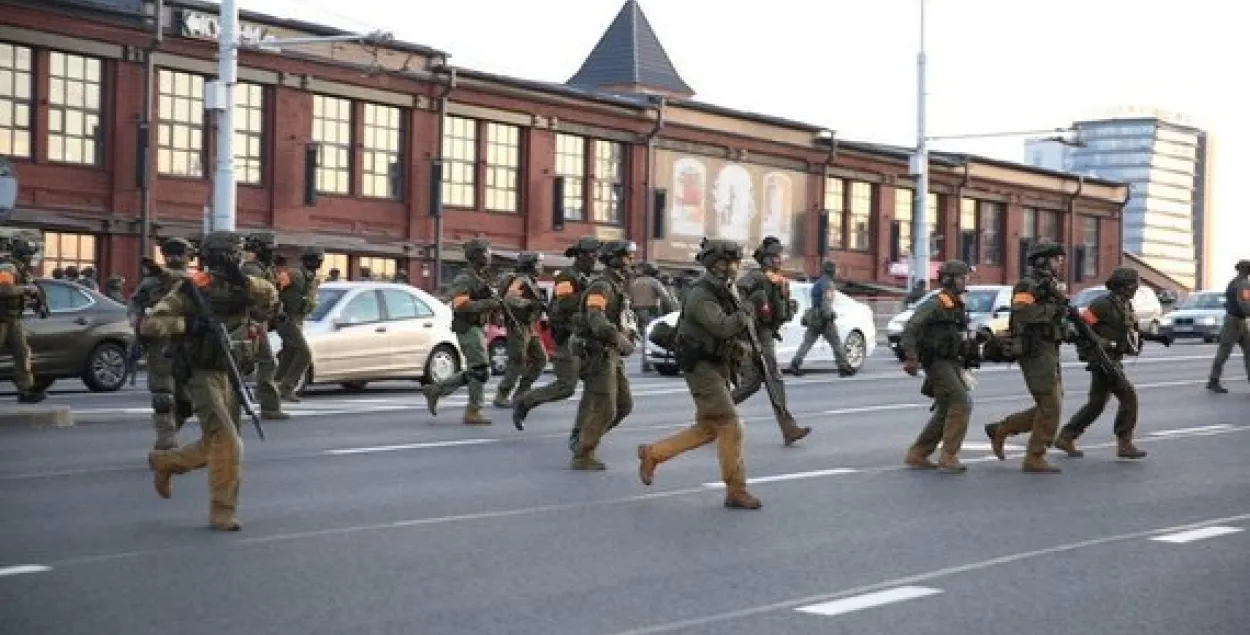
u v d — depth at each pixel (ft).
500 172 152.76
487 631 24.86
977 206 215.51
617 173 164.25
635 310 93.04
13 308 60.49
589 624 25.48
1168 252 506.89
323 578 28.99
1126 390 50.37
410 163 143.33
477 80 147.95
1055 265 46.75
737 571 30.32
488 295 59.62
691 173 170.60
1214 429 61.46
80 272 108.58
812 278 185.78
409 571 29.81
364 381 74.43
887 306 158.81
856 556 32.17
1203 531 35.83
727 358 38.88
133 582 28.37
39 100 116.78
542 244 155.63
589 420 45.75
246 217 129.90
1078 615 26.63
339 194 137.90
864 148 192.34
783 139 181.57
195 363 34.06
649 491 41.52
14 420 55.11
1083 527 36.32
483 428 57.57
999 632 25.30
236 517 35.94
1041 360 46.26
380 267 141.49
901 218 201.05
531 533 34.55
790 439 54.08
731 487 38.70
